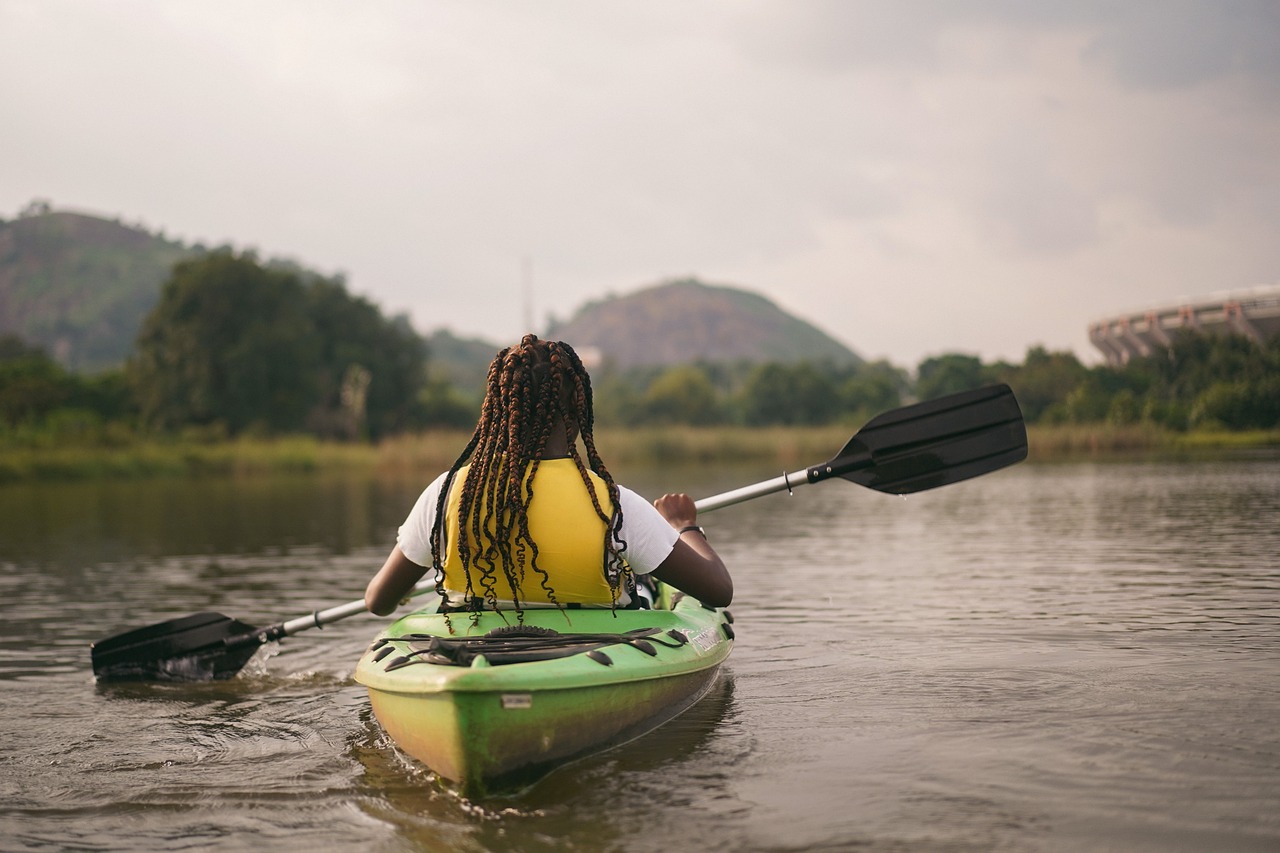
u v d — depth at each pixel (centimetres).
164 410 4175
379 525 1150
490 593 304
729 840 230
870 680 369
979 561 672
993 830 231
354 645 487
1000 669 378
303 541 976
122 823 255
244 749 317
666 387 5325
